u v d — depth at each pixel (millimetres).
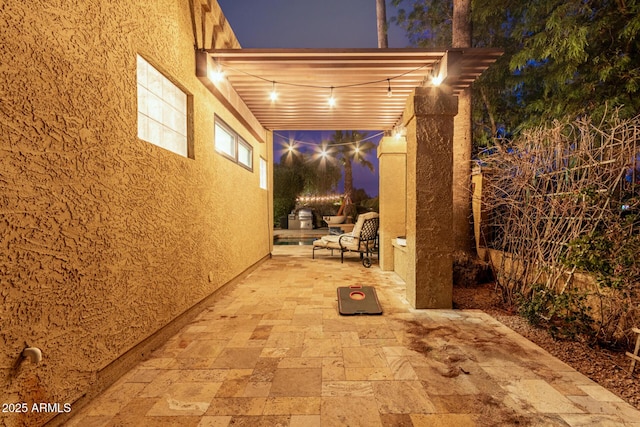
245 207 5031
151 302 2348
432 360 2207
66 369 1577
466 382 1921
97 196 1776
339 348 2412
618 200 2447
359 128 6473
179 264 2799
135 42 2139
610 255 2322
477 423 1549
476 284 4180
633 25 3363
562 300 2518
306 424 1553
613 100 3557
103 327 1836
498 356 2262
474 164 4848
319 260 6863
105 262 1848
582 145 2697
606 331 2381
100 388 1818
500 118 6633
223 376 2008
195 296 3141
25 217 1352
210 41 3457
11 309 1299
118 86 1954
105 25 1836
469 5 4430
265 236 6801
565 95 4336
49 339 1479
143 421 1577
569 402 1709
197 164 3182
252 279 4887
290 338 2607
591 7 4055
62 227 1542
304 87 4168
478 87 6176
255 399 1761
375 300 3443
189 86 3014
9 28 1274
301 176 19141
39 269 1421
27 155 1357
